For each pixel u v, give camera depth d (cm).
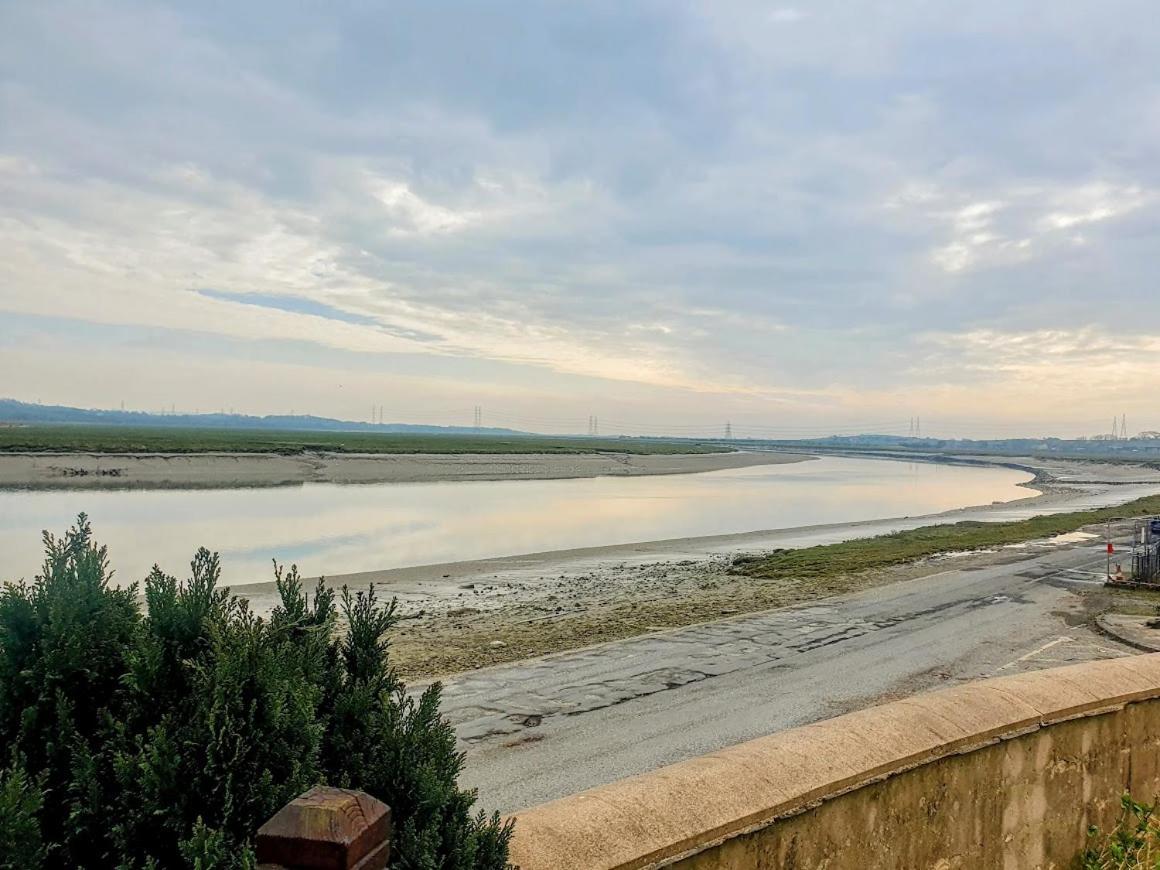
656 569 2652
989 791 354
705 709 1048
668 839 256
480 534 3709
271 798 206
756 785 283
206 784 206
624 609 1886
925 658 1336
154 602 231
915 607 1817
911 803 325
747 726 977
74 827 196
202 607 233
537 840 249
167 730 209
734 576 2450
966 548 2900
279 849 174
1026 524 3778
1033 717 370
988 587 2077
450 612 1875
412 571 2608
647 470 10062
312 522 3966
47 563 225
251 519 3994
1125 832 406
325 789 187
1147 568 2109
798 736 323
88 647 217
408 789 239
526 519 4406
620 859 247
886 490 7675
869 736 325
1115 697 407
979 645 1434
